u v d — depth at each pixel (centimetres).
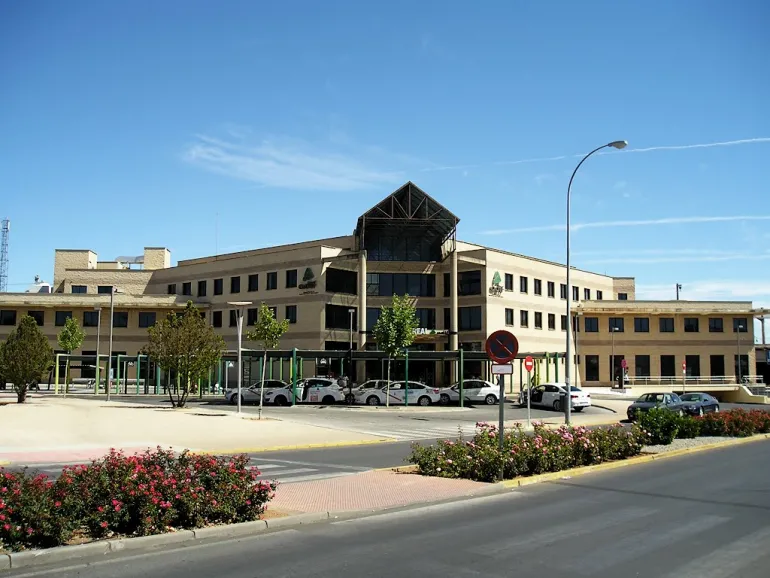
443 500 1199
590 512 1110
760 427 2656
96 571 742
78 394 5244
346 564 779
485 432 1590
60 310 6525
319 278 5647
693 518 1063
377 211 5794
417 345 5934
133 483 904
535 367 5641
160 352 3550
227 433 2398
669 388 6131
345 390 4712
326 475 1492
